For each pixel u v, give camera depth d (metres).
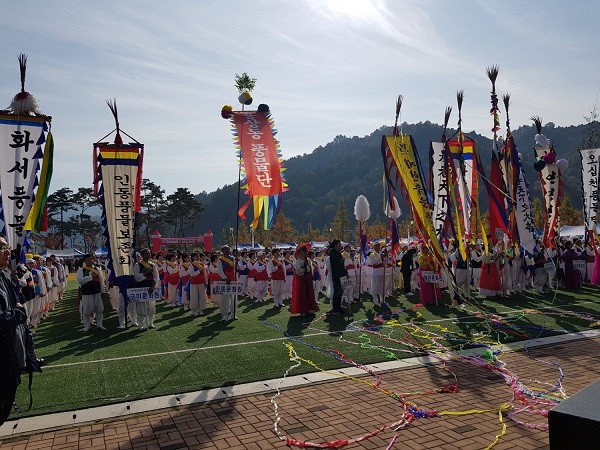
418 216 12.99
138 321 11.38
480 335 9.61
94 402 6.09
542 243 16.39
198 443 4.88
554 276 17.14
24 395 6.45
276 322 11.74
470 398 6.04
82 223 72.06
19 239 8.09
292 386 6.60
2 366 4.31
